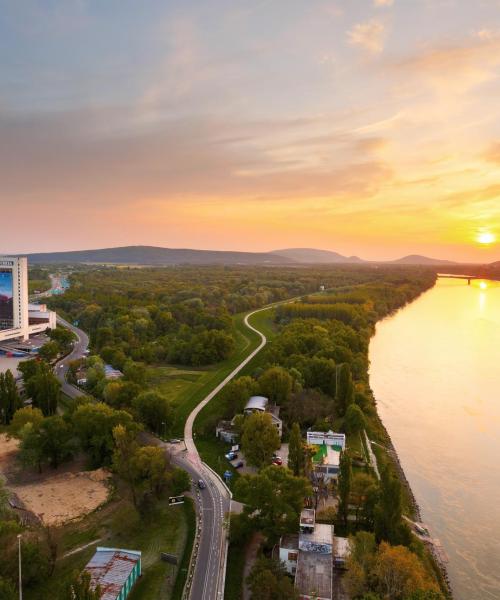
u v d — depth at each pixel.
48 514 136.50
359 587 103.12
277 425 185.50
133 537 125.19
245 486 125.44
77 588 87.50
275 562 110.31
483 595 115.75
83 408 169.12
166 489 142.75
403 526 119.12
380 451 182.38
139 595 104.75
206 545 121.38
